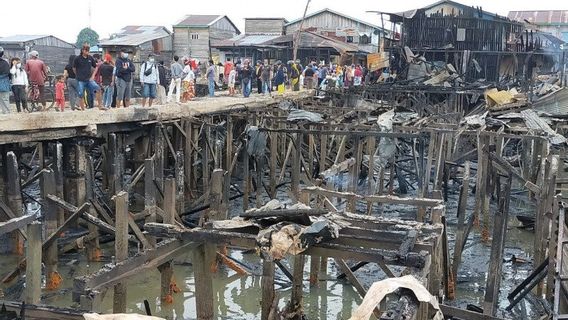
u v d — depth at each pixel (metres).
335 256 8.78
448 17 42.19
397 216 20.52
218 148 19.61
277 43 44.81
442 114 26.84
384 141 20.03
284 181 24.77
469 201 23.20
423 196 19.23
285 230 8.92
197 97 26.52
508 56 42.75
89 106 16.94
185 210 18.09
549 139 19.05
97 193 17.91
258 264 15.73
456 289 14.52
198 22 50.50
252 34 52.69
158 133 17.52
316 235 8.77
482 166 17.92
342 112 25.66
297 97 29.75
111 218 15.59
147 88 18.28
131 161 18.28
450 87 33.94
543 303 12.25
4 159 15.20
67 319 7.80
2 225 9.46
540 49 42.66
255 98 25.69
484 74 42.09
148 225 9.45
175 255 9.34
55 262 13.52
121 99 17.62
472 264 16.39
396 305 6.62
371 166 20.22
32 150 20.92
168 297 13.05
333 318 12.98
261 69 29.28
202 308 9.84
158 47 45.78
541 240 14.17
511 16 66.31
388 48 43.88
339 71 37.56
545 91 34.06
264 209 9.94
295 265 11.46
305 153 25.69
